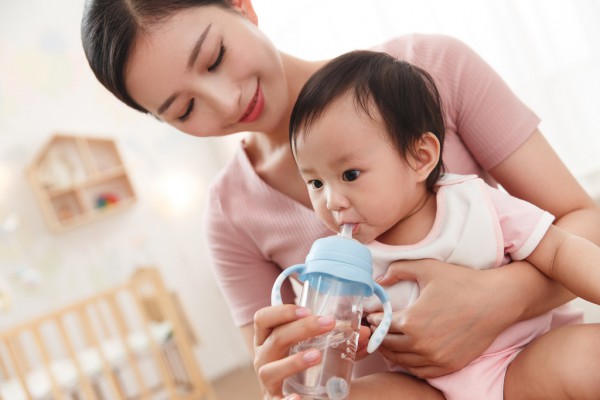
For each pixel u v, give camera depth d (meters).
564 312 0.97
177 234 4.78
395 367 0.92
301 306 0.72
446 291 0.79
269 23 3.57
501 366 0.83
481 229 0.84
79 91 4.61
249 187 1.11
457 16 2.66
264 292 1.17
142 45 0.84
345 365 0.71
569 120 2.45
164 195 4.79
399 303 0.86
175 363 4.24
